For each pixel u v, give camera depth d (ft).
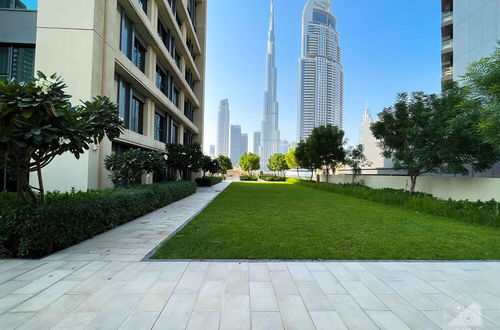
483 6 48.52
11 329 6.68
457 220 23.63
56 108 11.75
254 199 40.34
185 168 53.26
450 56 65.92
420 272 11.16
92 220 15.97
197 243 14.73
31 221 11.93
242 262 12.00
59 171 24.17
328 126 70.08
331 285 9.77
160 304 8.10
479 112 21.67
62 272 10.53
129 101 36.04
